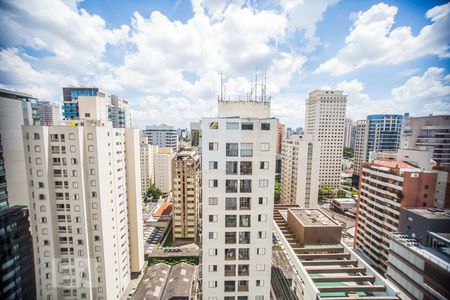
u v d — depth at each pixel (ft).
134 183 182.60
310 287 106.73
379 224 181.06
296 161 300.20
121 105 383.45
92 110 148.77
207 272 89.45
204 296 90.68
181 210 249.75
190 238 254.88
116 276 158.30
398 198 161.79
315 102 388.57
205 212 86.53
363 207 201.16
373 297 98.89
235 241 88.38
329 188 363.35
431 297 100.48
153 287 173.78
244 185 85.97
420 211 124.98
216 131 83.20
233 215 86.99
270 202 86.89
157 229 285.64
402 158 175.52
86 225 133.59
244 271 90.33
